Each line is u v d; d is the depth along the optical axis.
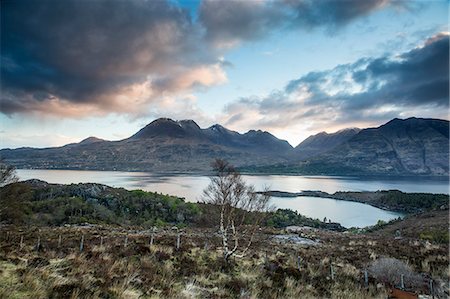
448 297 11.72
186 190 159.88
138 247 15.82
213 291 10.54
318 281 13.11
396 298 11.77
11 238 19.25
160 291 9.44
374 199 150.88
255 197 18.77
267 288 11.38
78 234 26.30
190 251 17.16
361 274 14.92
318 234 44.12
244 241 26.58
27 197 55.78
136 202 73.00
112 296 8.05
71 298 7.27
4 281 7.64
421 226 50.41
